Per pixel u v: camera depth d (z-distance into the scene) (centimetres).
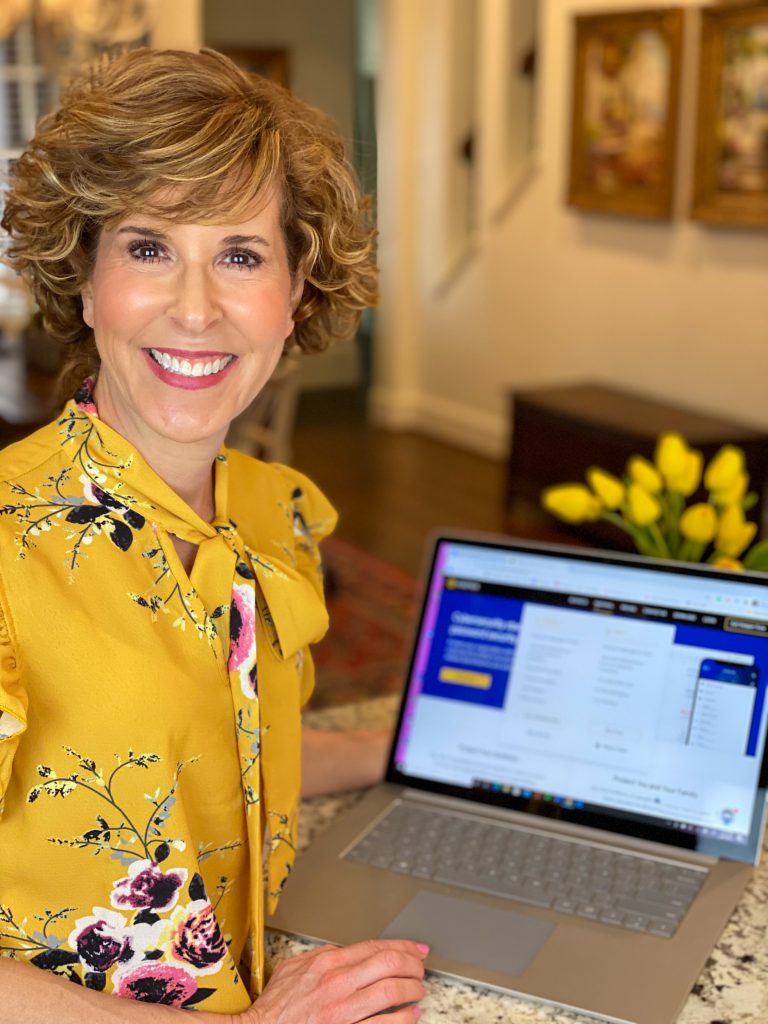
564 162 563
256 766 98
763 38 449
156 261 91
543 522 525
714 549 150
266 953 105
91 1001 88
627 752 122
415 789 130
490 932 107
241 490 112
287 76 788
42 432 95
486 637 129
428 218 672
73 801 88
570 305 578
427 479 605
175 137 87
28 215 94
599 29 520
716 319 500
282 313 95
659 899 111
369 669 383
